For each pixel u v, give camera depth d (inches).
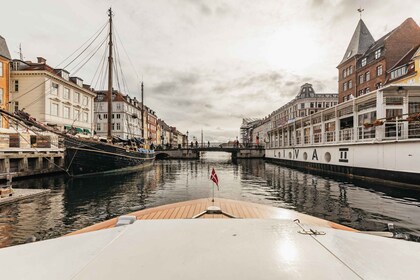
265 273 46.3
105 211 376.5
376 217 331.0
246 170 1133.7
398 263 52.3
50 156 823.1
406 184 553.3
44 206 390.3
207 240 63.8
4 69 1086.4
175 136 4933.6
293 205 407.8
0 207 378.0
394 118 637.9
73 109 1443.2
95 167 820.0
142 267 48.5
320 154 985.5
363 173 705.0
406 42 1307.8
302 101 2397.9
